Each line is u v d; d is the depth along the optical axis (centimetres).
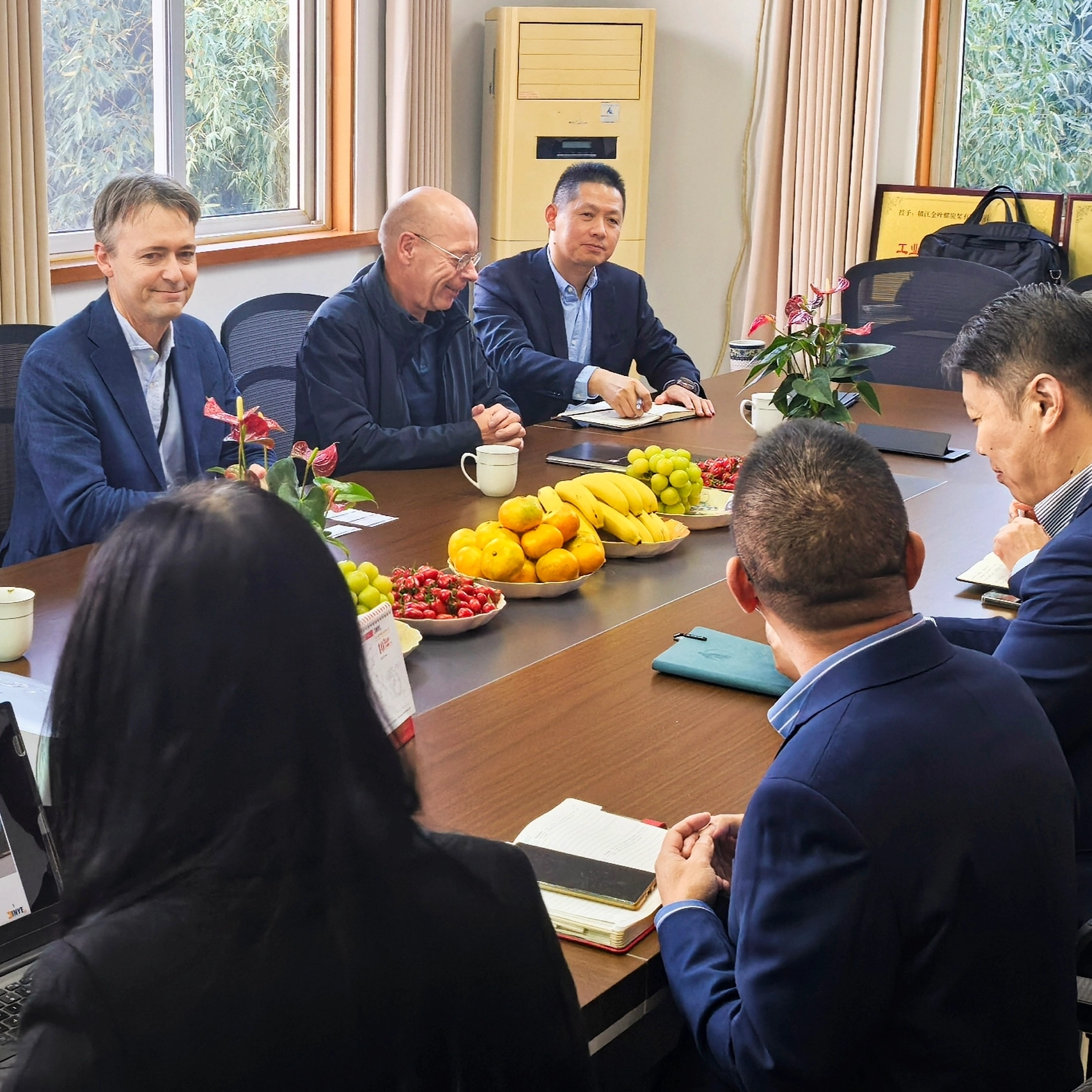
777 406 294
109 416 258
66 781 72
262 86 498
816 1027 105
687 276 595
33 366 254
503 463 267
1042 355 169
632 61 548
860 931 105
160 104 461
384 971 73
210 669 70
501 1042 79
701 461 293
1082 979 154
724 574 230
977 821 108
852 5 512
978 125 534
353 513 255
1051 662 154
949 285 406
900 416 349
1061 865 114
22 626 178
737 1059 108
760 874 108
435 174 532
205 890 70
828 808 106
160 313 262
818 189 534
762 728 169
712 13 561
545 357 355
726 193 577
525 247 563
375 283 307
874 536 115
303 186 520
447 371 320
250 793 70
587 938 123
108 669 70
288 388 341
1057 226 503
